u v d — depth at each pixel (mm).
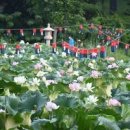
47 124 4488
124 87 7359
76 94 6441
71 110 4637
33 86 6848
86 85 6918
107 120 4367
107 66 12125
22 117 4469
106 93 6715
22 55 14750
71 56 14625
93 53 13953
